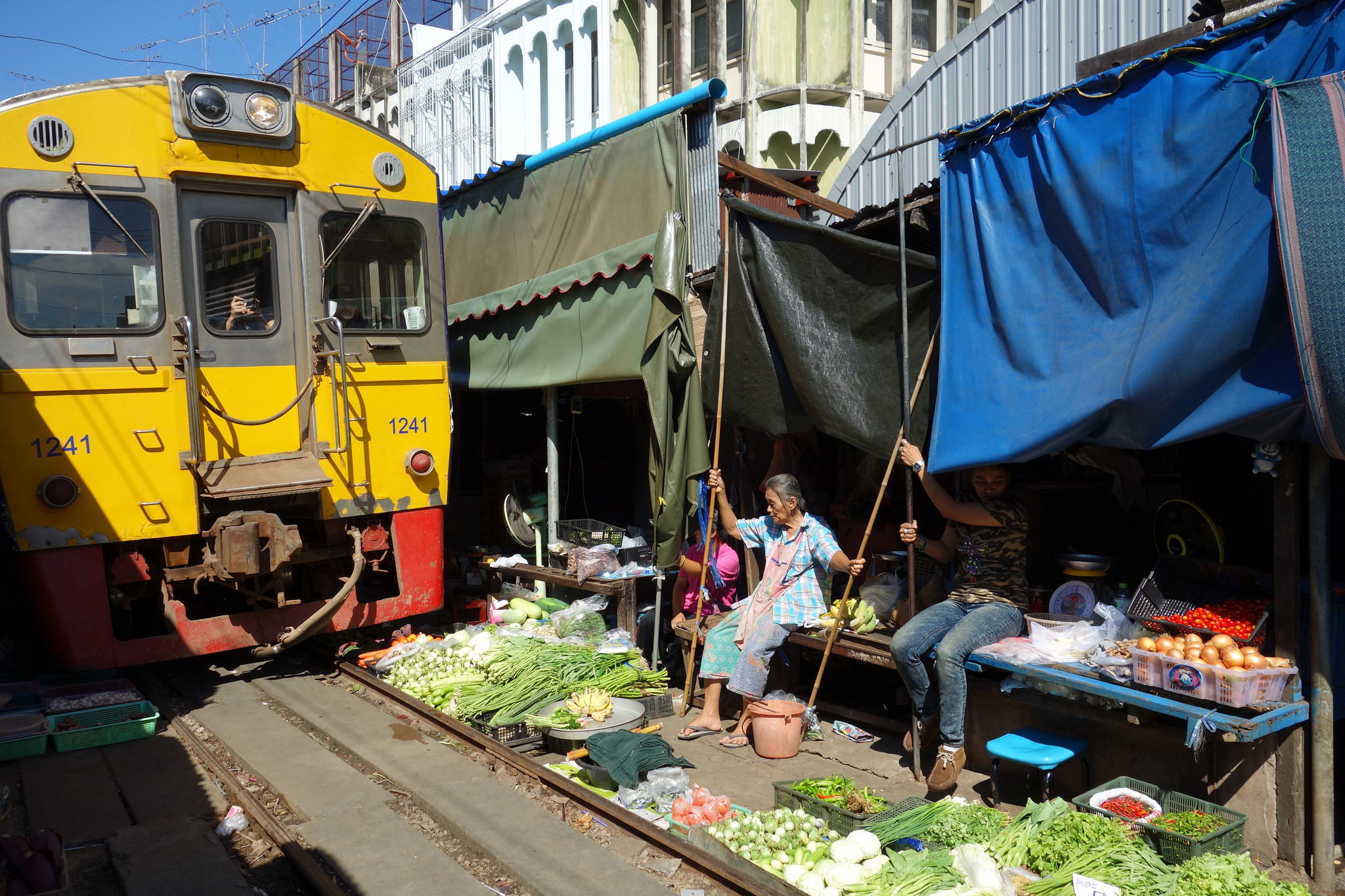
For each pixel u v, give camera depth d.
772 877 3.59
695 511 6.15
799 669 6.15
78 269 5.73
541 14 18.25
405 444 6.95
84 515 5.70
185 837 4.00
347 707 6.02
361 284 6.84
